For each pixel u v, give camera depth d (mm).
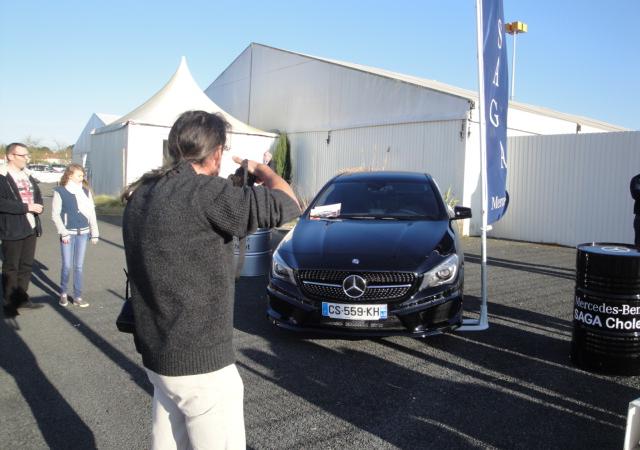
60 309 5988
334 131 17484
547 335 5012
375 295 4316
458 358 4387
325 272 4402
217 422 1903
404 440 3057
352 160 16641
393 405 3514
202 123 1919
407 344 4734
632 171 10906
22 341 4871
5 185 5531
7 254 5676
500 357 4414
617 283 3930
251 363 4273
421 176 6293
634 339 3953
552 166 12195
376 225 5156
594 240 11508
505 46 5492
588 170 11578
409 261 4406
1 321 5488
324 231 5090
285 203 1867
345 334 4371
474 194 13016
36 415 3408
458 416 3355
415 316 4273
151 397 3686
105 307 6094
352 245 4691
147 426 3266
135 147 17547
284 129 20406
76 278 6102
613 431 3168
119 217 16141
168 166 1908
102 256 9445
